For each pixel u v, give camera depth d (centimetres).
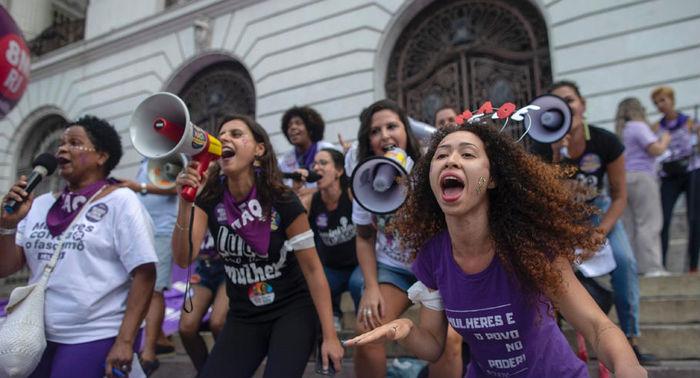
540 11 749
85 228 241
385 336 164
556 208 162
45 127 1277
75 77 1209
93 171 261
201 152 208
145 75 1109
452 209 159
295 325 233
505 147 169
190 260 234
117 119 1125
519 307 165
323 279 239
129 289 250
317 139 449
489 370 183
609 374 268
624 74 664
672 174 494
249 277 243
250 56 976
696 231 466
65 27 1323
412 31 851
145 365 351
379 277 261
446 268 179
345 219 328
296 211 238
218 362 233
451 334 244
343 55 877
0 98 437
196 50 1047
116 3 1212
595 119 670
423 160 191
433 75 819
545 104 273
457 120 189
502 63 777
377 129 272
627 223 464
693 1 641
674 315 351
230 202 240
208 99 1058
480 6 809
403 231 196
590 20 697
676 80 632
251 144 239
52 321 229
